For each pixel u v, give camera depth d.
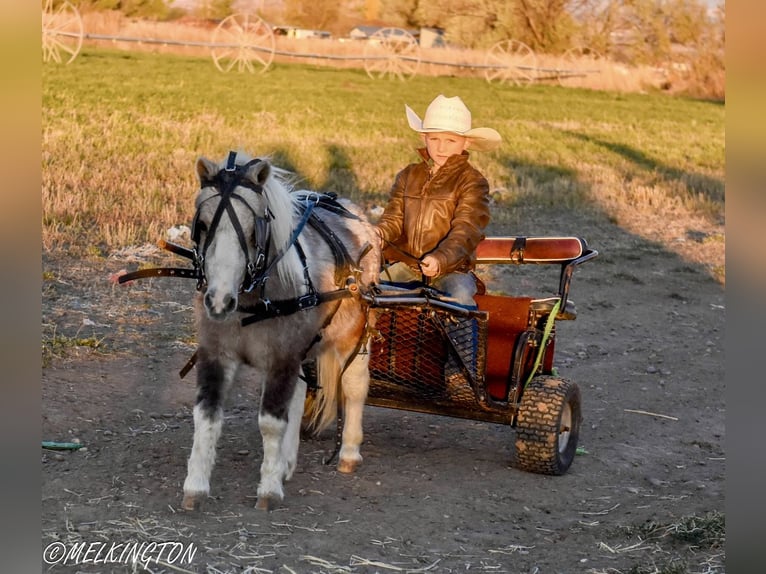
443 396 6.02
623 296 11.79
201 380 4.97
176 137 15.61
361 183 14.68
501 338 6.05
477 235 5.91
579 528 5.21
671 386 8.61
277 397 4.99
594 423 7.43
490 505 5.48
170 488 5.32
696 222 15.91
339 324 5.56
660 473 6.35
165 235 11.35
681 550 4.89
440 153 6.18
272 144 16.08
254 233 4.54
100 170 13.35
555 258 6.46
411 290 5.85
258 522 4.91
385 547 4.75
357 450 5.92
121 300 9.29
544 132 20.89
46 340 7.84
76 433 6.16
